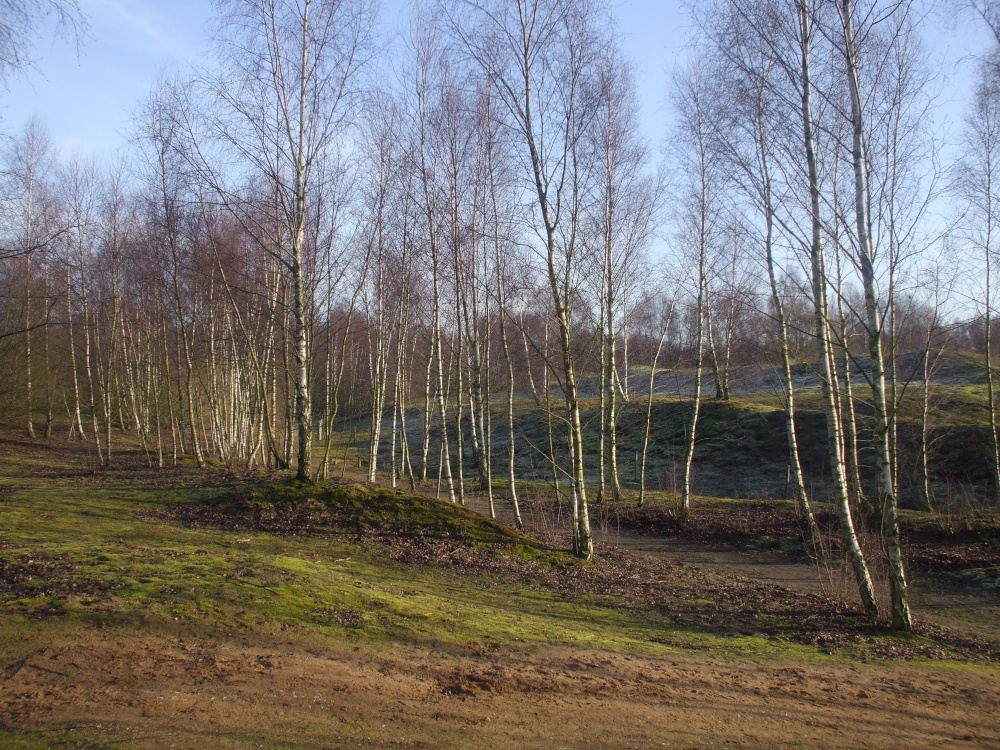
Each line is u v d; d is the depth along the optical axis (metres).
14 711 4.36
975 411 22.14
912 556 14.30
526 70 11.73
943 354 23.83
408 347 28.56
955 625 10.08
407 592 8.62
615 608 9.42
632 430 29.22
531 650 6.84
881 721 5.67
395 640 6.60
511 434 16.58
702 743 4.94
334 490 13.86
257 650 5.84
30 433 29.41
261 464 24.12
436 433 36.12
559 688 5.83
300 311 14.41
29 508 12.53
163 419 31.16
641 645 7.59
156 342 27.30
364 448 35.69
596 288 19.75
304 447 14.43
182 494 14.41
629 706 5.55
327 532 12.22
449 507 13.64
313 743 4.37
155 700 4.71
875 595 10.13
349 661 5.90
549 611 8.87
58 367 29.16
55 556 7.77
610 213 18.70
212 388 25.27
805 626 9.06
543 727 4.98
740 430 26.03
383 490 14.23
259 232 16.97
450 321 23.28
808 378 33.16
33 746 3.97
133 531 11.04
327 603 7.27
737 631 8.67
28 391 27.30
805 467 22.64
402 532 12.41
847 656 7.79
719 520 17.80
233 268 18.70
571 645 7.21
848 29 9.05
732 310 20.53
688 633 8.41
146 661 5.32
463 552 11.58
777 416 25.91
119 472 19.59
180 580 7.19
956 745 5.24
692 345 30.92
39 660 5.13
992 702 6.37
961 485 17.97
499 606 8.78
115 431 34.19
